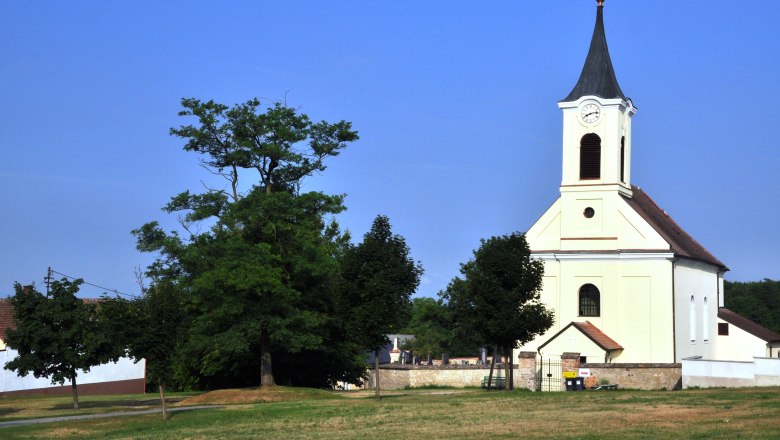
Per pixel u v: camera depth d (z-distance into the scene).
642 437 30.53
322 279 57.72
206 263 55.84
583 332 62.97
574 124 68.12
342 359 61.88
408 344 128.38
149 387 71.44
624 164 69.06
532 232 68.88
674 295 65.31
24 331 45.06
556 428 33.53
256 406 45.03
